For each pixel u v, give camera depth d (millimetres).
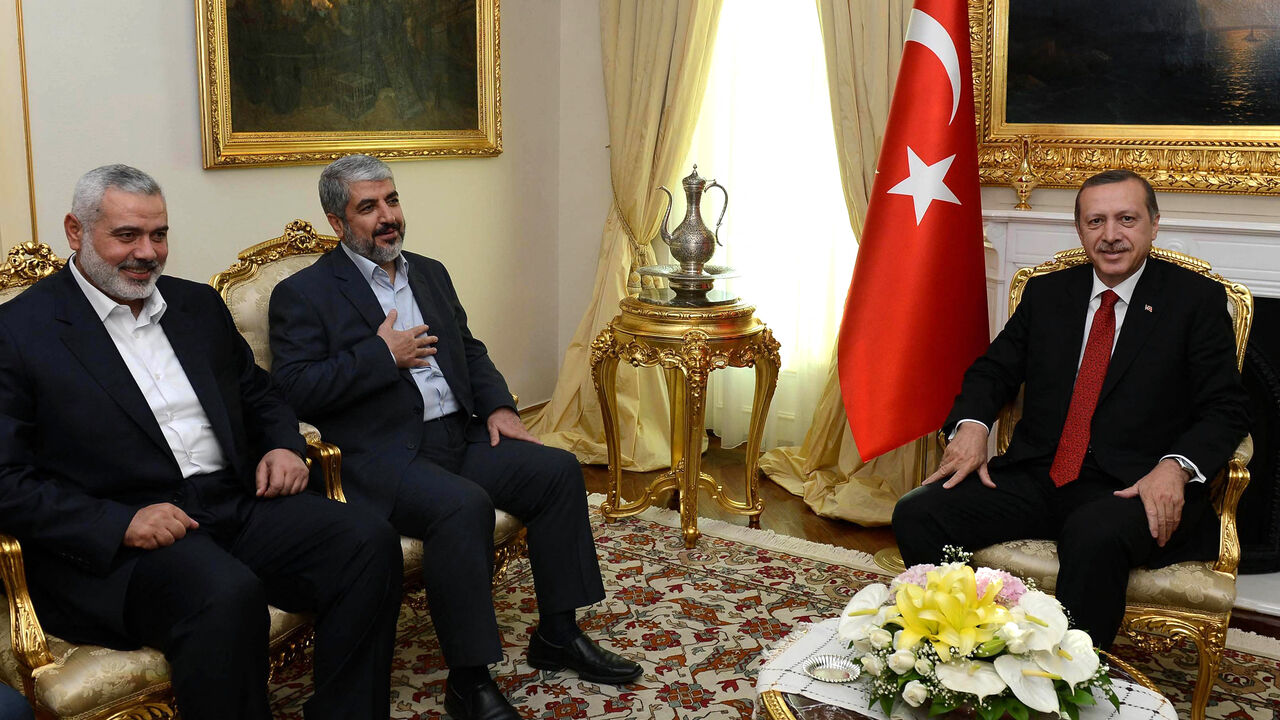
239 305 2523
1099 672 1580
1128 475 2375
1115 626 2143
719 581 3053
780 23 4074
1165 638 2201
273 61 3295
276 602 2117
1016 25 3391
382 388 2410
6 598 1903
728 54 4199
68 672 1726
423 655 2602
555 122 4691
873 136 3736
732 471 4176
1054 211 3428
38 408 1936
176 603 1808
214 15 3066
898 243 3109
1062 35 3324
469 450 2598
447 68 4016
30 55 2641
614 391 3443
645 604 2887
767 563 3195
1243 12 3061
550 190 4723
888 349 3133
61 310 1968
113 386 1974
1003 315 3287
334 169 2477
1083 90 3326
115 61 2850
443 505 2258
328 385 2365
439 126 4016
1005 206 3539
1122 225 2396
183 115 3066
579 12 4539
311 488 2393
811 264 4117
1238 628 2811
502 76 4328
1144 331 2445
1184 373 2436
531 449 2531
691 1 4004
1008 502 2441
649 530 3469
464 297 4285
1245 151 3117
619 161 4332
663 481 3473
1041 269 2797
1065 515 2430
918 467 3510
